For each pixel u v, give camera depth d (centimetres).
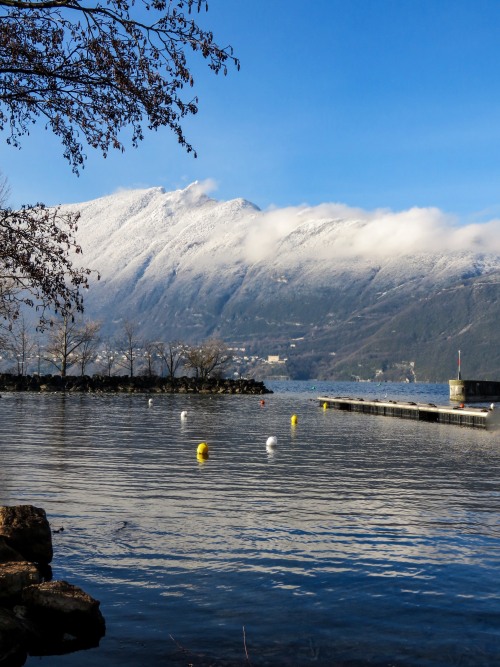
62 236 1345
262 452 2802
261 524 1391
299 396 12088
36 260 1323
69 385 10975
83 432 3659
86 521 1394
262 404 7938
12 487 1792
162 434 3625
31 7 1104
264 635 824
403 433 3947
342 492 1797
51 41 1162
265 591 981
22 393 9900
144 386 11881
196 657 761
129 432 3712
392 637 823
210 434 3694
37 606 836
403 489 1859
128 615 883
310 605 928
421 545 1239
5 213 1309
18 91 1205
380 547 1223
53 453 2611
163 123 1212
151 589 983
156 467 2252
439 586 1011
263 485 1898
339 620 874
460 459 2609
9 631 759
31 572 907
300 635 826
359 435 3769
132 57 1163
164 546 1208
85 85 1205
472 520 1452
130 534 1288
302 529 1351
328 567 1099
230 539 1263
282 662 751
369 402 6531
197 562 1116
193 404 7706
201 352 13962
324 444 3197
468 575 1065
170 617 878
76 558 1126
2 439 3177
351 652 779
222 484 1905
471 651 785
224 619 873
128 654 769
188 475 2070
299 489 1838
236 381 13288
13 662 745
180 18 1141
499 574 1070
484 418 4688
